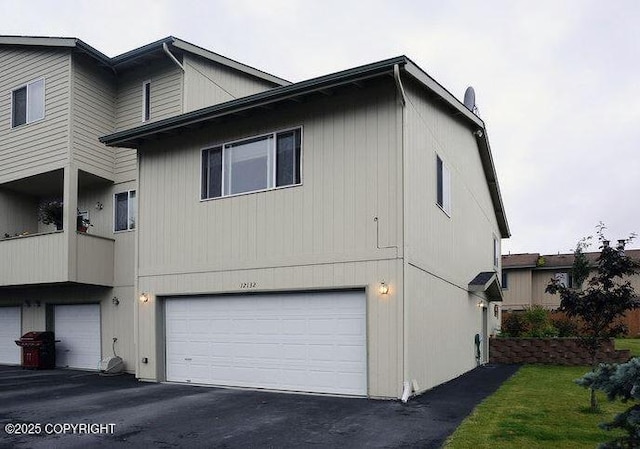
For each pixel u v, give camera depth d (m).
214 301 11.41
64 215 13.66
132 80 14.97
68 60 14.11
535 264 28.14
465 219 14.73
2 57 15.75
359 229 9.59
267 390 10.34
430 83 10.39
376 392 9.11
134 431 7.10
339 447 6.21
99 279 14.28
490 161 17.72
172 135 12.30
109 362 13.66
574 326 16.98
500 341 16.47
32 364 15.04
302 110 10.46
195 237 11.72
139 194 12.78
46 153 14.27
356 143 9.78
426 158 10.77
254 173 11.02
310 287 9.99
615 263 8.19
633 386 3.74
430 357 10.44
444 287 11.88
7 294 17.05
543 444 6.03
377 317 9.23
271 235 10.60
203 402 9.12
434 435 6.65
